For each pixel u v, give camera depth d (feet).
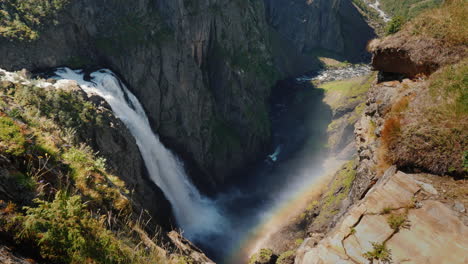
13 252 20.61
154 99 198.80
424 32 53.83
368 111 63.87
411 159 39.19
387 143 43.96
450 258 28.60
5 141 29.78
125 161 133.69
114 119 134.31
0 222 21.48
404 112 44.34
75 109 116.57
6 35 144.87
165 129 206.59
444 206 32.07
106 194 38.78
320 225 118.52
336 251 32.48
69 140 48.14
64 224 24.26
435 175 36.50
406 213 32.60
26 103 100.58
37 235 22.50
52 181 31.32
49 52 161.27
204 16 216.13
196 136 217.36
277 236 171.63
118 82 179.01
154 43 195.52
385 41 58.75
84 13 173.99
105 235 27.94
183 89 210.18
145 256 32.32
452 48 49.57
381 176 44.39
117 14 188.65
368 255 31.07
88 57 180.24
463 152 35.29
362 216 34.09
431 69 51.29
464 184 33.99
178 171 204.33
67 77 162.20
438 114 40.27
